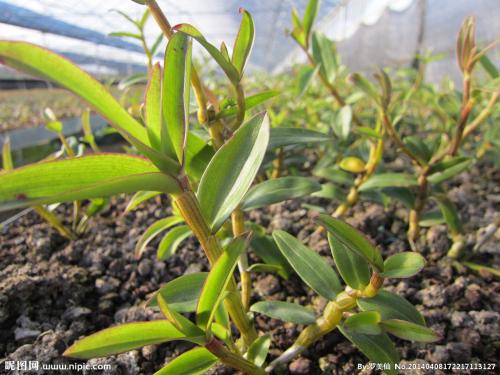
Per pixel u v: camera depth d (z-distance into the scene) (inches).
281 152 13.3
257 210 14.2
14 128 36.8
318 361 8.2
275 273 10.5
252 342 7.1
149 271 10.9
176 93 4.6
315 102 16.8
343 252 6.2
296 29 11.8
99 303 9.9
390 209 13.7
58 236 12.5
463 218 13.7
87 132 13.0
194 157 6.7
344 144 13.7
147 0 5.3
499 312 9.2
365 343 6.3
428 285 10.2
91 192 3.7
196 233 5.2
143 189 4.3
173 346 8.6
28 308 9.3
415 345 8.4
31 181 3.9
